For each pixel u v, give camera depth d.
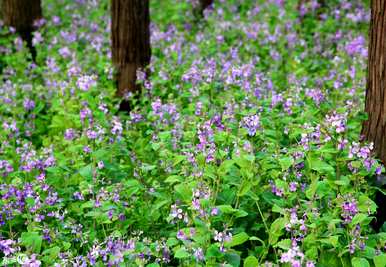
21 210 6.77
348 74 10.66
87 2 18.16
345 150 6.65
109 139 7.93
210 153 6.37
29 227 6.37
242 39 13.66
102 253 5.59
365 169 6.33
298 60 11.70
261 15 16.14
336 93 9.62
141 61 11.02
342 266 5.53
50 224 6.68
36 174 7.85
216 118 7.61
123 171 7.59
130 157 7.85
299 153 6.50
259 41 13.32
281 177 6.61
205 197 5.72
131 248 5.51
